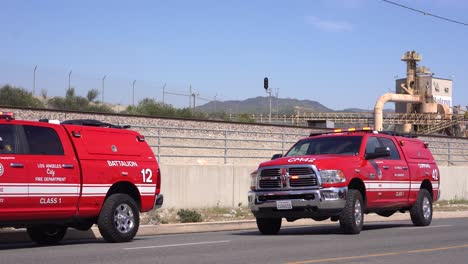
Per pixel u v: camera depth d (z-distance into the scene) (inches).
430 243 523.8
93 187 508.4
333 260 411.2
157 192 565.9
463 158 1679.4
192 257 425.1
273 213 592.4
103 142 527.5
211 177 954.1
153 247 489.1
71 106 2215.8
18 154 463.8
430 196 751.1
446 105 2726.4
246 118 2701.8
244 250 467.5
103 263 393.7
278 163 596.1
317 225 788.6
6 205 450.6
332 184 580.7
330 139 655.8
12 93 2049.7
